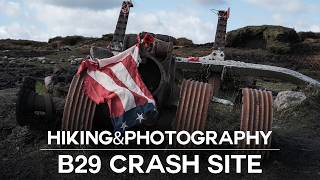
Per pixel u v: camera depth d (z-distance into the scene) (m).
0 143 2.46
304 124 3.31
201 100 2.30
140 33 2.82
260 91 2.37
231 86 4.51
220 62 4.71
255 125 2.31
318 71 8.48
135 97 2.25
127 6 4.37
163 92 2.39
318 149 2.73
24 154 2.34
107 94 2.24
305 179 2.26
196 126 2.29
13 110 2.99
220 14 5.34
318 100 3.78
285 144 2.75
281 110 3.60
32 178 2.11
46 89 3.41
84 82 2.29
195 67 4.66
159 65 2.43
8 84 5.07
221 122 2.88
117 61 2.36
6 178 2.10
